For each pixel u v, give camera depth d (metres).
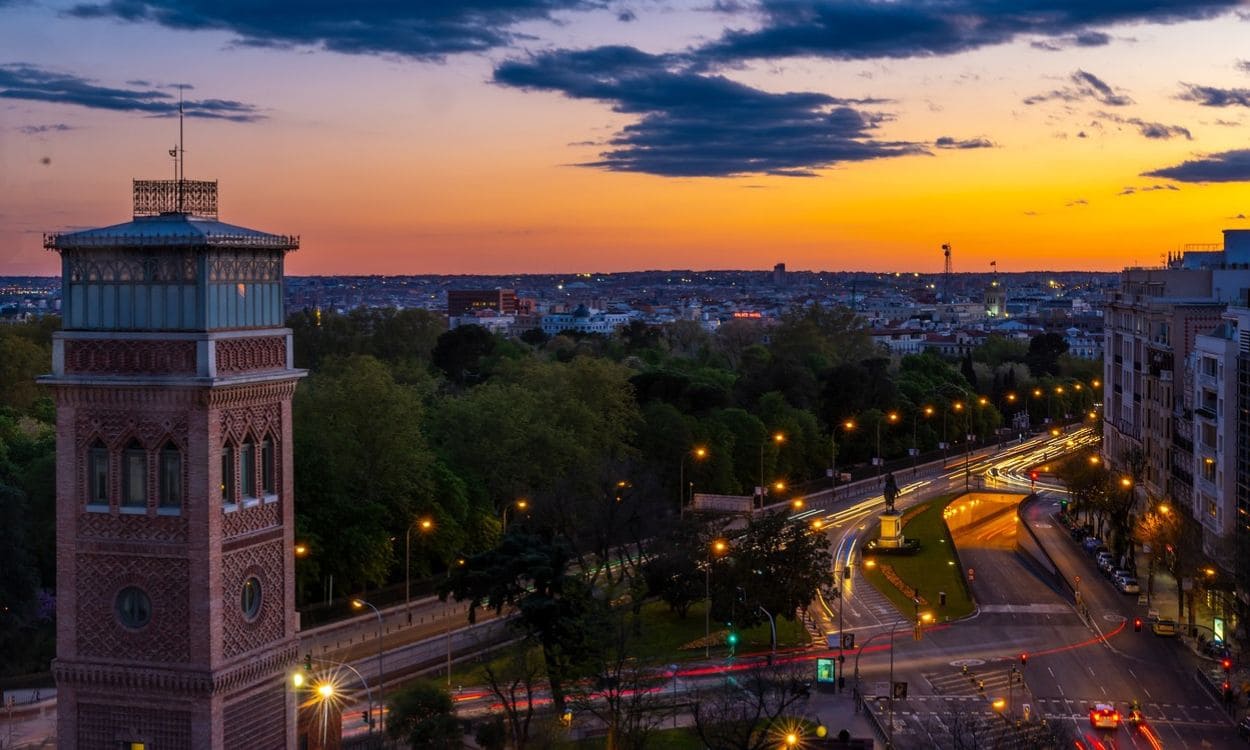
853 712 123.62
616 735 105.31
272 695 79.00
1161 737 117.38
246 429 76.38
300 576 141.50
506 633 139.00
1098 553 197.50
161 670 73.75
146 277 73.94
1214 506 171.38
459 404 189.62
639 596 146.00
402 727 101.06
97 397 74.12
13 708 113.38
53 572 136.25
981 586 181.12
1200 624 157.88
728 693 114.19
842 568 184.38
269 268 78.88
